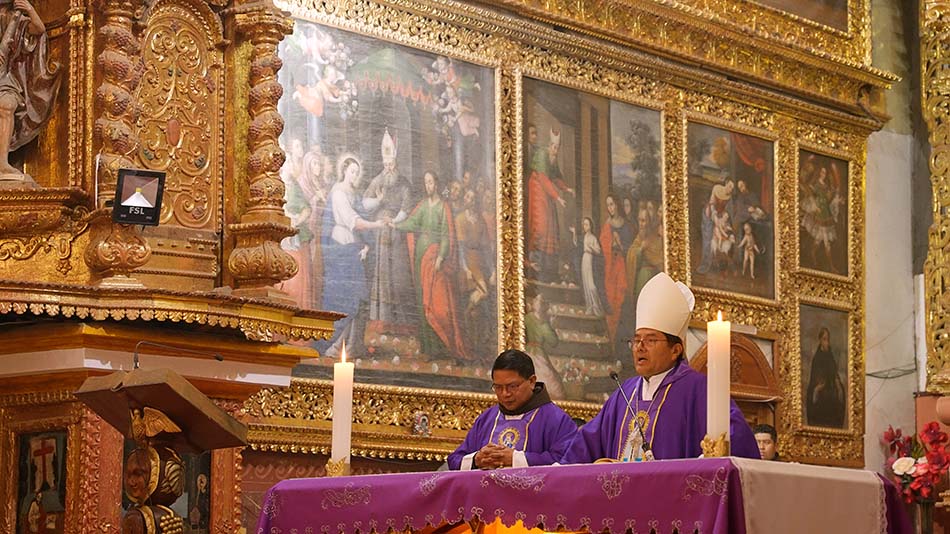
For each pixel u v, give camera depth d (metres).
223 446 5.26
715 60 12.80
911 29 14.91
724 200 12.76
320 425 9.48
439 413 10.25
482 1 11.06
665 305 5.65
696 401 5.56
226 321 7.32
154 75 7.88
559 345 11.16
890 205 14.43
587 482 4.33
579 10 11.75
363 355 9.86
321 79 9.95
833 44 14.03
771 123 13.33
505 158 11.03
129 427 5.35
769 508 4.12
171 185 7.87
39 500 7.20
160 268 7.67
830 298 13.62
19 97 7.63
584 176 11.62
